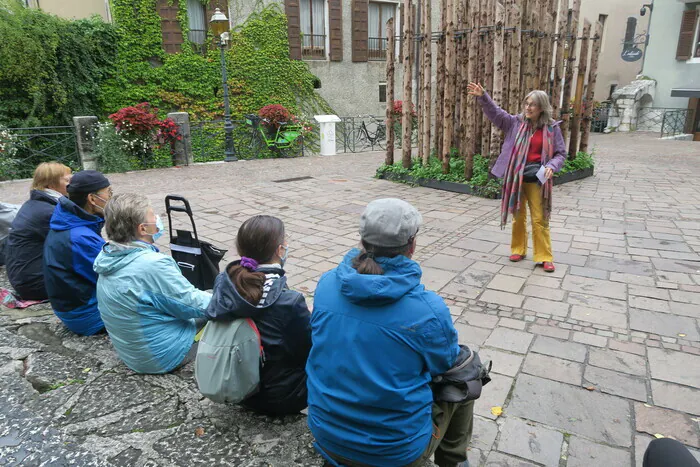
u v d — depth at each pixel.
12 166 10.27
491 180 7.56
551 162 4.32
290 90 17.20
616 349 3.10
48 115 13.11
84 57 13.61
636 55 22.44
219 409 2.43
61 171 3.64
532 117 4.30
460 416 1.89
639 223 6.04
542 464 2.15
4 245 4.43
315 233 5.77
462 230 5.84
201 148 13.30
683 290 4.00
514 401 2.59
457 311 3.68
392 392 1.51
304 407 2.30
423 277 4.36
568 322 3.48
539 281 4.24
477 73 7.90
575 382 2.76
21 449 2.12
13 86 12.56
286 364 2.18
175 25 15.00
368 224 1.57
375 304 1.52
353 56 18.27
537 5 7.89
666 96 21.52
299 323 2.08
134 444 2.17
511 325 3.45
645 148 14.70
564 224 6.03
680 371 2.85
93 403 2.46
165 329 2.63
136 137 10.68
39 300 3.66
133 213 2.42
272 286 2.04
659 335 3.28
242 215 6.61
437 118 8.73
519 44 7.21
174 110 15.50
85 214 2.96
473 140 7.74
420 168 8.58
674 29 20.73
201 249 3.17
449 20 7.51
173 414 2.39
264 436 2.23
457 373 1.73
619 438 2.31
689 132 20.84
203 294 2.61
